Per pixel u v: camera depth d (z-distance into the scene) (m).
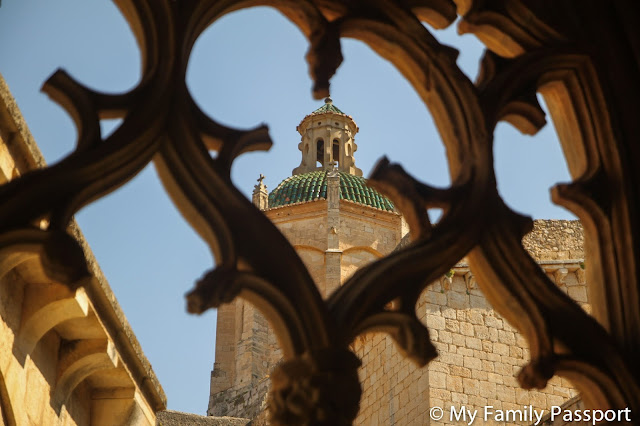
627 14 4.62
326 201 47.25
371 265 3.72
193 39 3.97
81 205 3.44
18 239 3.23
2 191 3.28
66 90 3.58
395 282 3.71
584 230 4.45
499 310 4.03
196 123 3.75
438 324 24.31
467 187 4.01
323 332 3.49
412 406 23.97
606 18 4.62
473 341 24.39
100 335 10.65
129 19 3.94
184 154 3.66
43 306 9.73
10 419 9.41
